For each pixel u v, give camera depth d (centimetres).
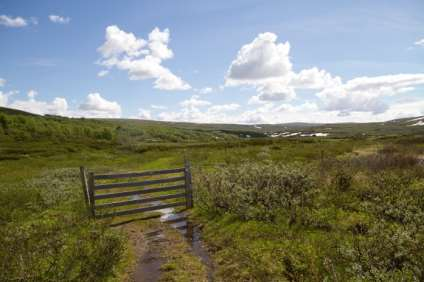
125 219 863
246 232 654
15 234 563
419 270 380
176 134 14350
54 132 9181
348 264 459
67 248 576
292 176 898
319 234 598
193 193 1076
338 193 850
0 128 8044
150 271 532
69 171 1848
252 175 968
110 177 859
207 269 530
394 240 455
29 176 1780
